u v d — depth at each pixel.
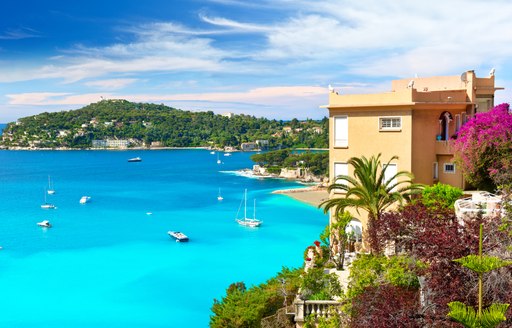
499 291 16.47
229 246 98.69
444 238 18.45
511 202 22.59
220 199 169.75
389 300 19.38
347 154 42.97
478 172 35.53
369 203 36.84
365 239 36.03
